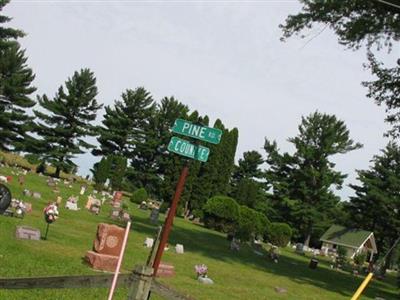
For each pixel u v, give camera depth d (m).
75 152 74.94
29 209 26.91
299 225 79.38
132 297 5.64
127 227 5.95
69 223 27.27
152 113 86.56
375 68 27.95
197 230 46.81
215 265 24.12
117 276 5.74
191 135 6.88
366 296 26.20
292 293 19.92
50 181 52.00
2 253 13.16
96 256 14.27
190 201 64.44
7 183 41.91
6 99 68.31
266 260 34.69
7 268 11.51
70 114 75.50
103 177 72.12
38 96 76.12
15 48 67.88
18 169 63.03
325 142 78.75
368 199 60.78
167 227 6.57
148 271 5.70
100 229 14.95
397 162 61.91
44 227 21.62
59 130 74.00
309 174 78.75
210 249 32.66
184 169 6.89
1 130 66.62
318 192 78.62
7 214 22.22
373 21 24.53
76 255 15.92
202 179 64.19
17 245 15.05
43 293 9.58
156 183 86.25
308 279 27.77
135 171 85.31
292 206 77.81
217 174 65.19
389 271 67.25
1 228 17.95
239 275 22.05
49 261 13.64
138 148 85.25
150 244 24.34
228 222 51.75
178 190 6.79
